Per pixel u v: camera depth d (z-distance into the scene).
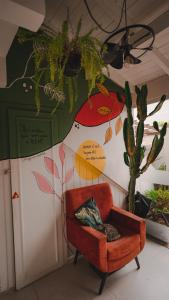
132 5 1.76
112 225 2.36
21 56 2.03
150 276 2.15
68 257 2.47
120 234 2.17
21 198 2.02
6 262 1.97
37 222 2.15
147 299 1.84
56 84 1.93
